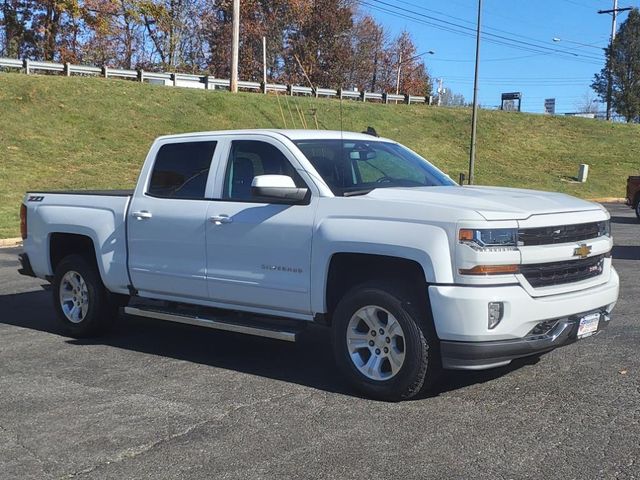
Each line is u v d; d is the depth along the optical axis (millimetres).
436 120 37031
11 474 3904
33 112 24688
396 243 4777
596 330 5172
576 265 4980
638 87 65875
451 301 4527
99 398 5160
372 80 66750
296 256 5309
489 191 5418
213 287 5871
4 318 8078
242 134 5969
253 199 5680
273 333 5496
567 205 5125
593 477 3719
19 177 20266
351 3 57469
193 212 5988
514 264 4586
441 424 4520
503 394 5082
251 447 4219
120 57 48562
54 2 39938
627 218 20297
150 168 6520
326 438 4328
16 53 43438
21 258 7723
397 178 5844
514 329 4551
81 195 7066
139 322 7895
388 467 3896
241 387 5395
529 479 3713
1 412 4883
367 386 5020
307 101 33469
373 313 5020
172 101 28812
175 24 51094
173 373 5797
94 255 7113
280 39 54219
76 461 4066
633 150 36969
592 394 5047
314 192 5340
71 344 6852
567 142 37438
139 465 4000
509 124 38469
